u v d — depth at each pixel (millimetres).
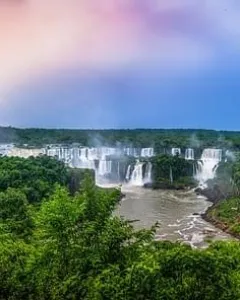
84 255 21156
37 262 21984
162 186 134250
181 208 100250
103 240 21359
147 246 23156
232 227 79000
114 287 19234
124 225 22531
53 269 21266
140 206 102188
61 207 21984
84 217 22203
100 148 162625
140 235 22938
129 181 144875
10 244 25328
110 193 23656
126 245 22797
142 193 123625
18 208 61281
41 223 22141
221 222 83812
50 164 111438
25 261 23531
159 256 20281
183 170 140250
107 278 19766
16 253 23984
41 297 21281
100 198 23000
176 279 19344
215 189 117000
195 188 129750
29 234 37281
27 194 86625
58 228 21484
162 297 18766
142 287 19031
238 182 104688
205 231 79000
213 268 19781
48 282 21109
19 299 22281
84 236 21500
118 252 21500
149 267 19406
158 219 88000
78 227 21797
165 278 19344
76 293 20156
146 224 83312
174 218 89312
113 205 23234
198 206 103062
